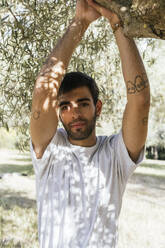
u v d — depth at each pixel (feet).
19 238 18.02
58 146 5.58
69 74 5.47
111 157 5.35
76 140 5.46
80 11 5.44
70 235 4.94
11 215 22.50
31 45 7.99
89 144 5.51
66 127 5.46
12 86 8.28
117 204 5.24
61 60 5.45
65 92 5.33
